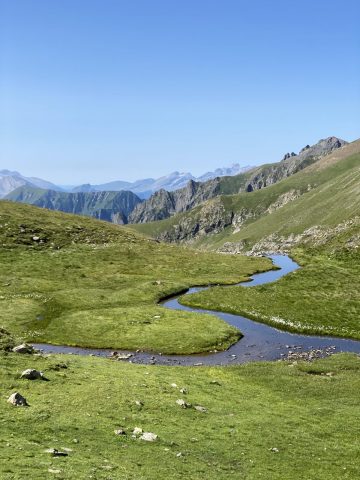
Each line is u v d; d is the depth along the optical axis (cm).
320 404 3806
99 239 13175
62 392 3278
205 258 12888
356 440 3112
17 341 4506
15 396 2900
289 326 6738
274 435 3067
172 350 5681
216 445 2783
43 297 7694
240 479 2344
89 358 4709
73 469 1994
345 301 7625
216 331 6369
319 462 2716
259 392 4075
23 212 14012
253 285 9669
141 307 7469
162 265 11425
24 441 2291
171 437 2791
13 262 9956
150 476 2150
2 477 1764
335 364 4956
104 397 3272
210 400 3675
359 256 11400
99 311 7144
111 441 2548
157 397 3500
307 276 9431
